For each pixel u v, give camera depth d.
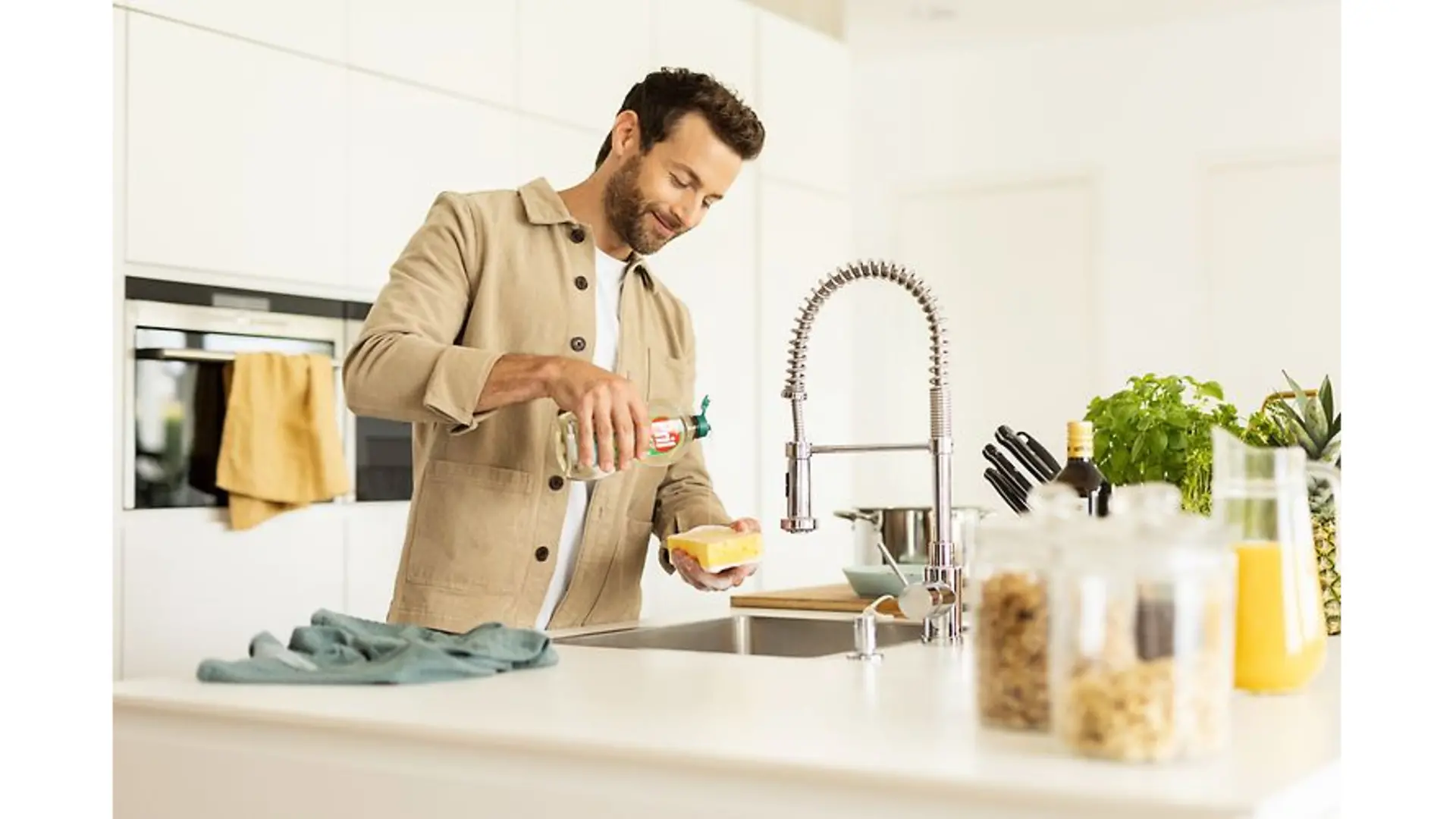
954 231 6.50
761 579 4.89
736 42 4.84
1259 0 5.72
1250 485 1.50
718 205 4.72
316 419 3.37
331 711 1.41
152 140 3.11
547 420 2.27
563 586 2.37
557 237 2.34
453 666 1.61
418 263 2.22
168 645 3.14
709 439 4.67
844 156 5.43
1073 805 1.06
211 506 3.24
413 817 1.35
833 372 5.33
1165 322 6.06
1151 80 6.09
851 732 1.29
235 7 3.28
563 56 4.16
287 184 3.40
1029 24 6.05
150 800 1.52
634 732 1.29
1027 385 6.35
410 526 2.29
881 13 5.87
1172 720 1.15
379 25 3.62
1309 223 5.81
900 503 6.59
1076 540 1.19
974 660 1.32
